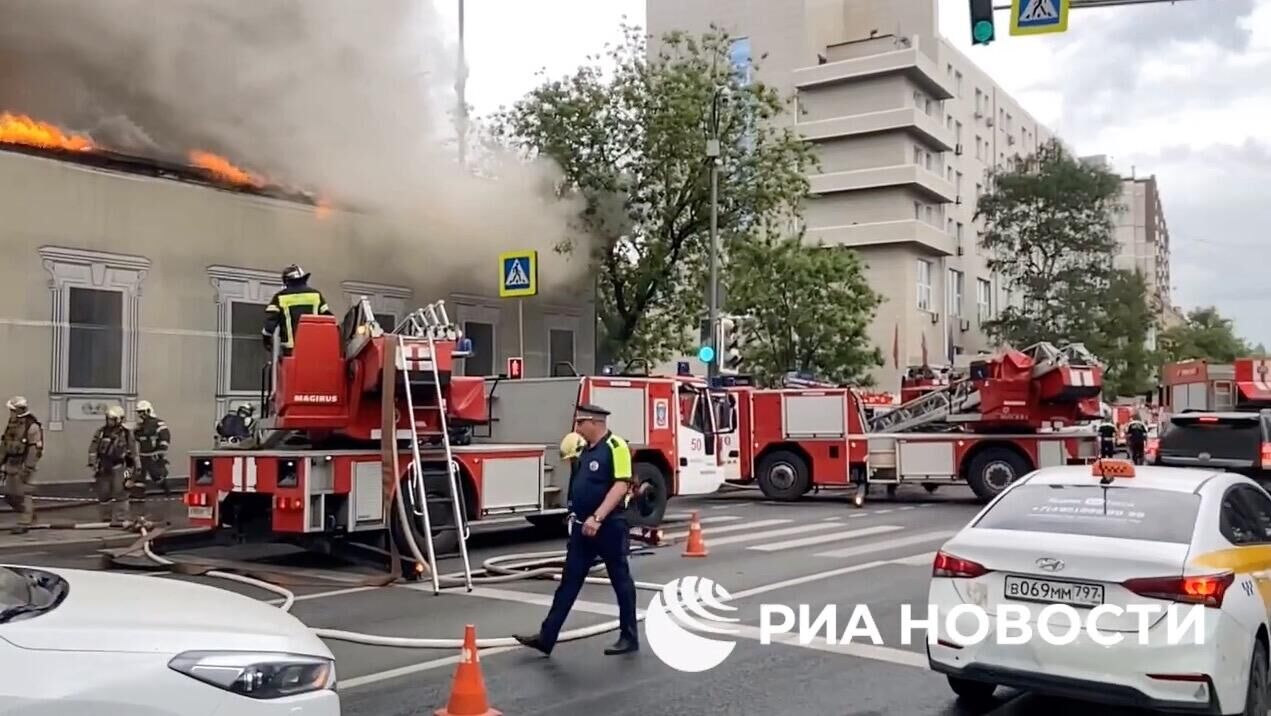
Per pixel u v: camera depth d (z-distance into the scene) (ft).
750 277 104.78
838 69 162.81
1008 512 20.03
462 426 40.86
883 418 70.54
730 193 78.33
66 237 54.08
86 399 53.98
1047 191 156.46
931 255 169.99
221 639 12.10
